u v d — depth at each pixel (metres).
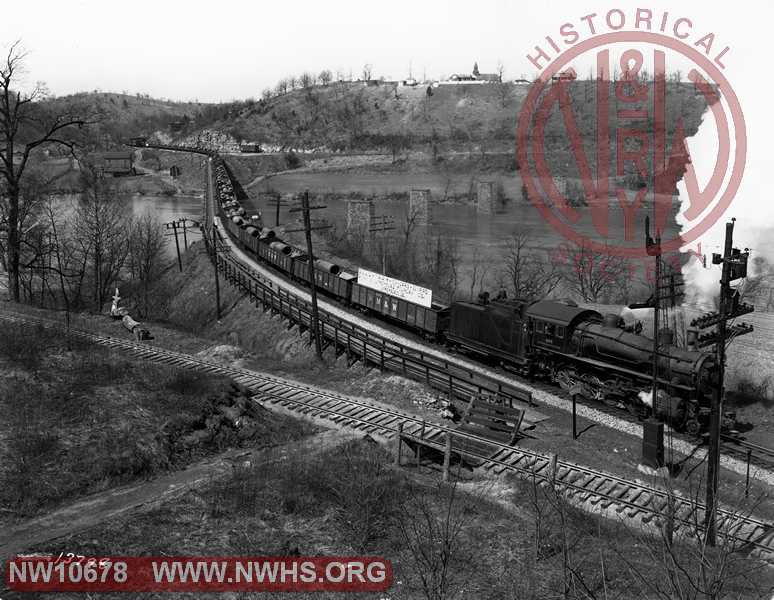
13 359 24.83
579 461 22.97
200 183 160.75
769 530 18.31
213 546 15.53
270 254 62.25
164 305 65.38
